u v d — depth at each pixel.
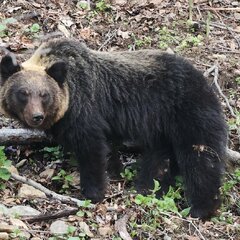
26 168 12.88
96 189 11.90
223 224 11.88
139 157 13.87
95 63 12.39
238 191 13.40
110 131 12.62
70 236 10.07
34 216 10.42
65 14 17.22
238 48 17.27
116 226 10.48
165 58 12.91
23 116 11.55
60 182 12.48
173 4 18.44
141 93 12.65
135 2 18.22
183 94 12.59
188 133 12.52
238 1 18.88
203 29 17.77
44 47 12.26
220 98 15.22
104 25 17.23
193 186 12.47
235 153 13.70
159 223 10.83
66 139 12.02
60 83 11.66
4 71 11.69
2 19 16.67
